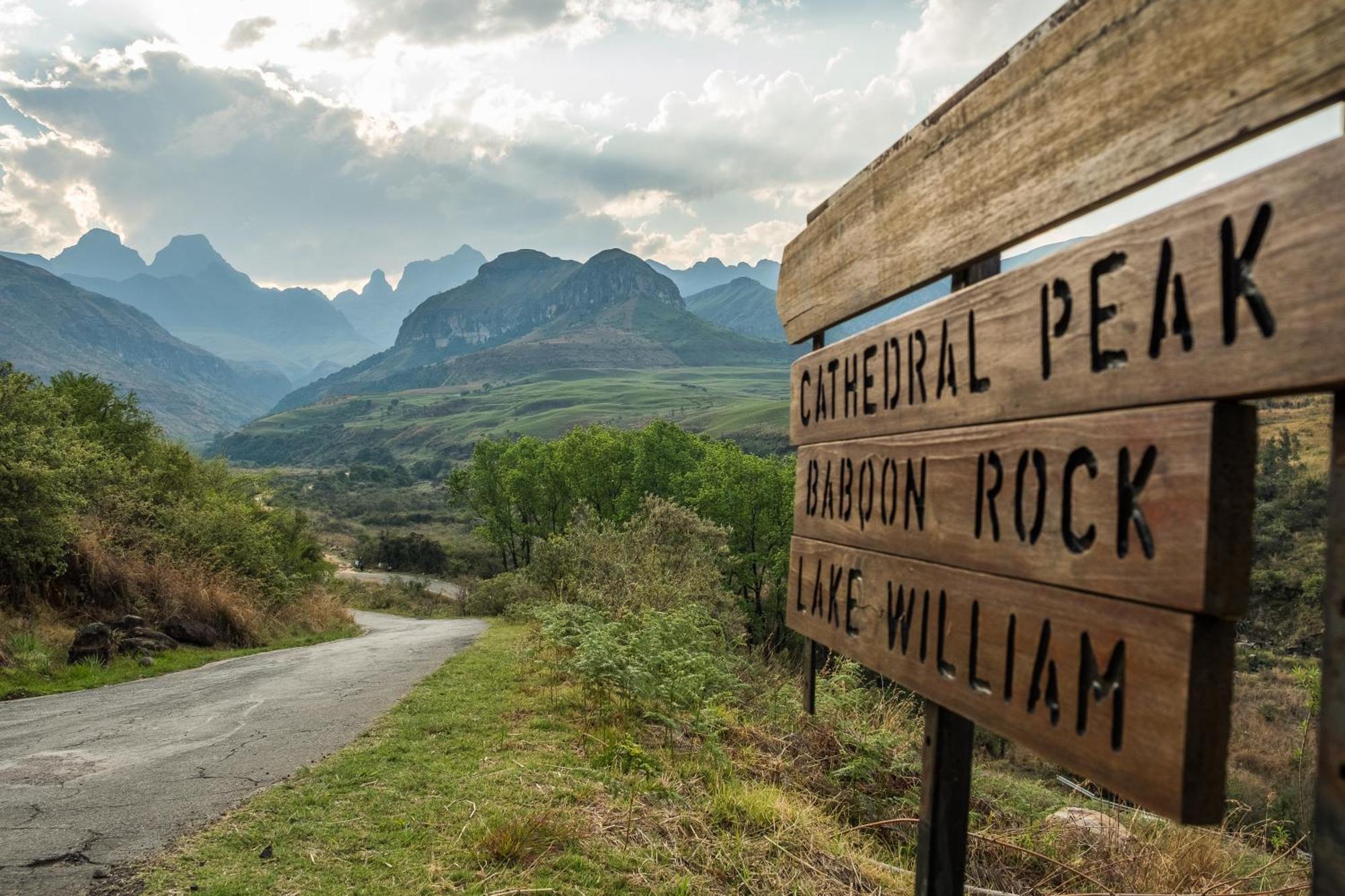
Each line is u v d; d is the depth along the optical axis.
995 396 1.97
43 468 13.44
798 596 3.36
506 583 33.34
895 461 2.50
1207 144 1.37
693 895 3.83
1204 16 1.38
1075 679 1.65
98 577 15.19
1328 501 1.15
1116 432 1.56
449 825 4.40
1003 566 1.91
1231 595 1.32
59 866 3.97
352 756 5.97
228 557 20.77
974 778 7.42
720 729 6.77
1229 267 1.31
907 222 2.47
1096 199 1.65
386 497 135.75
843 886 4.30
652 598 11.27
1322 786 1.13
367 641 18.20
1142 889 4.88
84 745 6.83
